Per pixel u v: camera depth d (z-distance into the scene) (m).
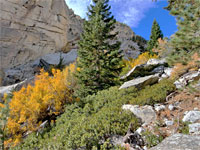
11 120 5.09
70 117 5.65
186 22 4.76
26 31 20.98
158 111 4.52
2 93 10.91
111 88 8.03
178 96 5.21
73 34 28.88
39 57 22.22
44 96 6.45
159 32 24.84
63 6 27.84
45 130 5.29
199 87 4.73
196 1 4.78
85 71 9.17
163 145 2.45
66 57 23.81
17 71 18.03
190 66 5.01
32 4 21.94
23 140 4.84
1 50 17.92
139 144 3.24
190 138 2.49
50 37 24.16
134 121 4.04
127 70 13.80
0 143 4.31
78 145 3.29
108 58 9.80
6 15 19.03
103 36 10.33
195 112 3.76
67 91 7.78
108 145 3.23
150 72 9.69
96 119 4.23
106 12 11.33
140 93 6.27
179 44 4.99
